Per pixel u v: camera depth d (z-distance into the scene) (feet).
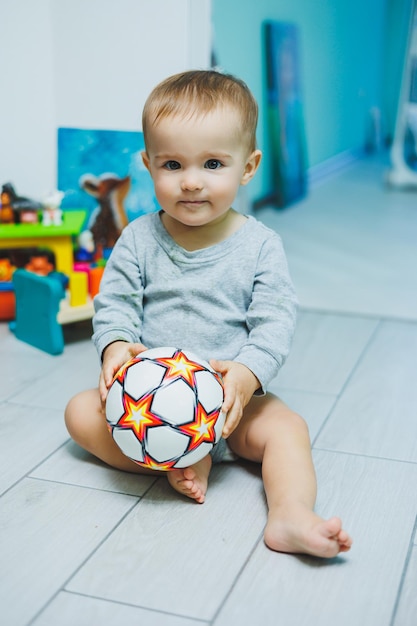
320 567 2.98
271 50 9.25
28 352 5.26
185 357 3.32
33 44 5.67
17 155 5.96
